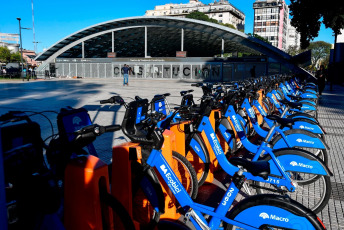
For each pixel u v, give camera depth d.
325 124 8.80
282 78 9.36
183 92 4.99
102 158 5.09
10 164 2.16
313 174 3.33
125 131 2.64
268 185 3.43
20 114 2.83
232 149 4.58
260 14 127.44
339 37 40.69
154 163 2.46
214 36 45.53
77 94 15.92
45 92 17.03
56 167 2.41
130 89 19.75
